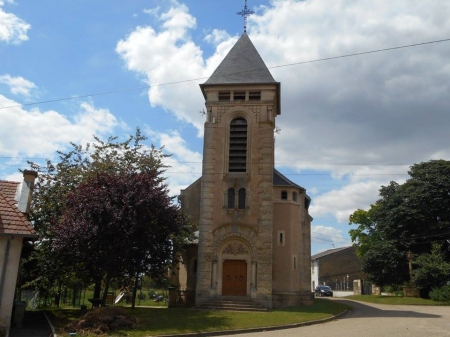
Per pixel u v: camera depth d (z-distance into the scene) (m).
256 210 33.91
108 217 23.98
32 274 30.25
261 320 24.27
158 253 25.44
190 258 38.16
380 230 55.00
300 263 37.69
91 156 32.62
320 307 33.28
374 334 19.58
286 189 37.56
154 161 33.12
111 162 32.34
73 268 28.08
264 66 37.56
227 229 33.81
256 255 33.06
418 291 47.25
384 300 46.00
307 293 37.59
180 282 39.50
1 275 19.23
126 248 23.78
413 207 50.00
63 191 29.56
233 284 33.28
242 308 31.11
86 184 25.97
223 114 36.09
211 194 34.62
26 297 35.56
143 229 24.42
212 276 33.03
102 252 24.00
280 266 35.88
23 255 26.12
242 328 21.77
